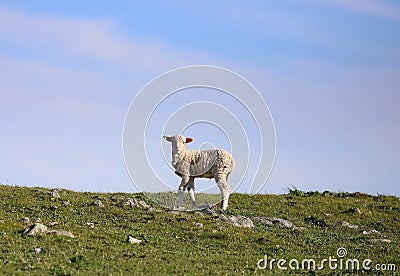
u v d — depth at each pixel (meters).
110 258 55.31
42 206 75.38
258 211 85.75
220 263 56.94
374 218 87.56
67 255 54.81
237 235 68.44
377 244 70.31
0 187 84.50
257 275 52.81
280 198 96.69
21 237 59.94
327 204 93.75
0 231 61.66
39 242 58.62
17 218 68.31
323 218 84.75
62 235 61.56
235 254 61.31
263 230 73.31
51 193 82.06
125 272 50.75
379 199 101.06
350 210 90.19
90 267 51.50
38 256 53.91
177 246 62.56
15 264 51.06
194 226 71.06
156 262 55.25
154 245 62.22
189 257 58.31
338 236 74.31
